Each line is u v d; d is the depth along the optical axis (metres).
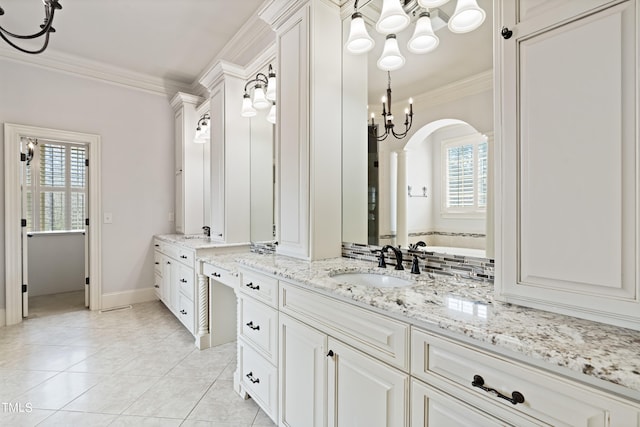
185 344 2.66
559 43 0.89
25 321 3.18
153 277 3.98
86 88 3.51
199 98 3.85
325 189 1.83
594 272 0.84
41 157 4.23
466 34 1.36
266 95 2.40
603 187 0.82
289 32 1.95
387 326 1.03
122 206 3.74
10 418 1.68
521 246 0.98
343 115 1.90
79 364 2.29
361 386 1.12
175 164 4.12
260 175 2.86
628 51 0.78
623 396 0.60
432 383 0.91
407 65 1.60
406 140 1.62
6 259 3.08
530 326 0.82
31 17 2.66
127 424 1.65
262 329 1.69
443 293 1.13
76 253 4.43
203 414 1.74
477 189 1.32
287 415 1.50
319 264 1.68
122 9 2.58
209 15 2.66
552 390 0.69
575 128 0.87
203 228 3.65
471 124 1.34
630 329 0.78
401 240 1.63
